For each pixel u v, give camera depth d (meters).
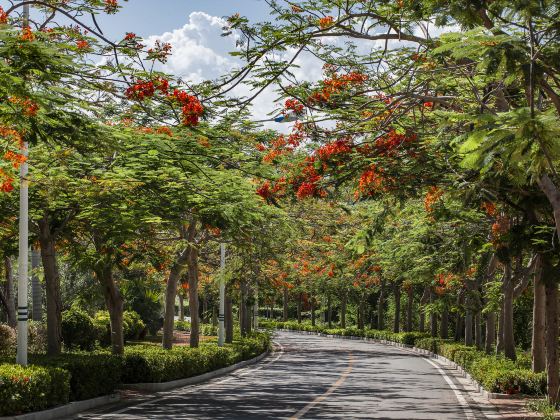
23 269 15.96
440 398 18.73
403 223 27.41
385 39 13.05
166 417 14.59
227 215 18.61
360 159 15.02
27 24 12.16
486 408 16.41
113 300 22.08
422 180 15.30
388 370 29.14
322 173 15.35
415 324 66.81
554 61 8.25
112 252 20.14
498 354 25.31
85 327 31.56
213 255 36.22
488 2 8.94
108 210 17.72
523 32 8.91
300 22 12.93
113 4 11.63
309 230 32.03
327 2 12.81
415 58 13.87
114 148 13.06
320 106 14.91
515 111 7.11
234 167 18.67
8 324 31.06
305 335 73.38
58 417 14.56
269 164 17.77
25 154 15.12
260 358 36.84
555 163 7.55
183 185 18.34
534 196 14.11
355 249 17.66
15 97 9.30
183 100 12.62
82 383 16.39
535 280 18.31
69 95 11.43
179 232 25.91
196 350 25.38
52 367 15.16
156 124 17.94
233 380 24.33
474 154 7.29
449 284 30.27
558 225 10.86
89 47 11.29
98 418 14.41
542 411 14.30
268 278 39.09
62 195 17.45
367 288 61.97
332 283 62.03
